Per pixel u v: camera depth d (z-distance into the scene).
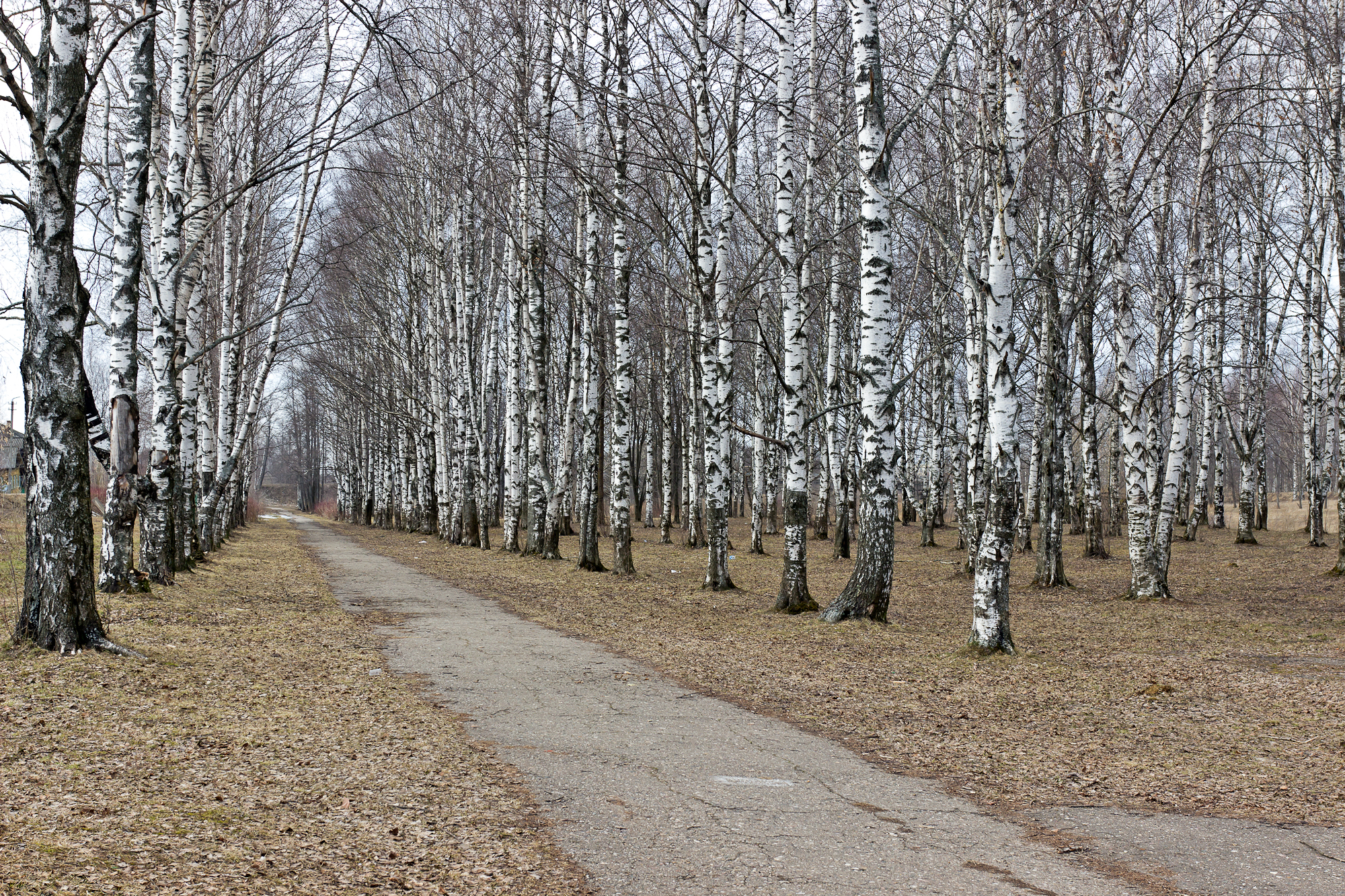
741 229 35.28
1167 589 17.98
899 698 9.59
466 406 34.44
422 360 41.00
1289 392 45.59
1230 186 24.27
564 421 29.66
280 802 5.52
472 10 24.12
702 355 19.31
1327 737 7.85
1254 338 31.31
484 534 32.41
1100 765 7.19
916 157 23.34
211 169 17.61
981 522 22.75
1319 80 20.05
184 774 5.95
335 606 16.28
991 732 8.23
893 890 4.60
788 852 5.12
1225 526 39.03
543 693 9.52
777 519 44.25
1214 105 17.94
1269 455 67.50
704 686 10.21
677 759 7.11
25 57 9.31
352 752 6.79
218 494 26.45
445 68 23.67
